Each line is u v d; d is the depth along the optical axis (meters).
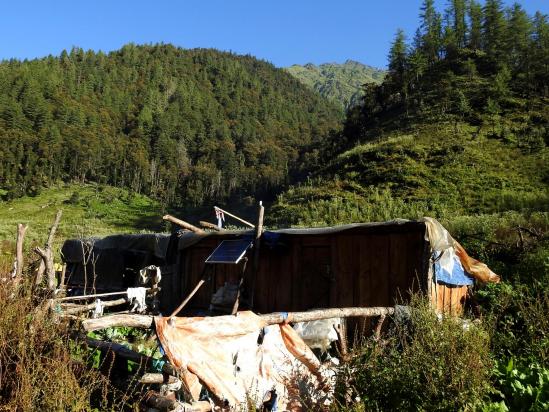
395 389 4.47
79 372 4.14
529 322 6.54
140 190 103.31
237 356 4.38
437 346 4.64
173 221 10.81
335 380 4.84
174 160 127.88
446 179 42.66
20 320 4.10
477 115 59.19
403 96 77.19
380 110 77.88
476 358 4.54
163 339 3.93
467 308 9.58
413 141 54.16
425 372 4.46
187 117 160.38
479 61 79.75
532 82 65.56
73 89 155.25
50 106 132.50
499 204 34.59
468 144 50.59
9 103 119.31
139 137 137.88
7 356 3.88
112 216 75.50
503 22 82.12
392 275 8.52
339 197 42.47
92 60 186.38
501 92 62.56
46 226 48.41
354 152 54.94
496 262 11.64
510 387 5.03
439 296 8.66
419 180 42.78
